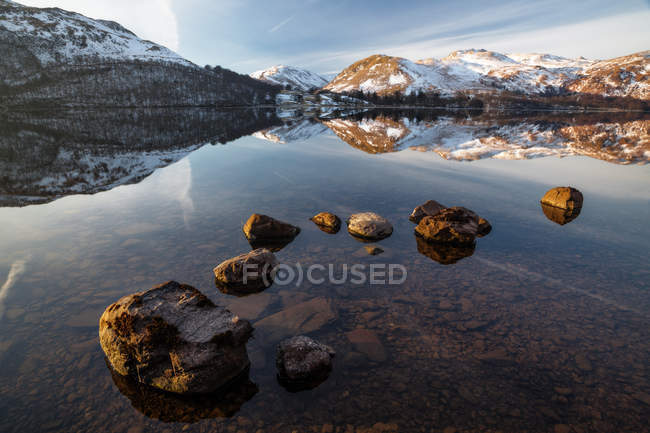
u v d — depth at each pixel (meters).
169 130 42.97
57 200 12.98
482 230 10.55
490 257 8.70
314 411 4.20
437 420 4.05
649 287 7.15
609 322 5.96
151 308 4.74
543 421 4.02
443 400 4.33
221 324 4.87
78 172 17.88
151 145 28.61
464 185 15.83
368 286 7.25
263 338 5.47
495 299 6.74
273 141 32.28
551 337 5.55
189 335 4.62
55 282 7.05
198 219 11.09
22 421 4.03
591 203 13.19
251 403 4.34
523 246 9.40
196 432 3.92
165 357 4.59
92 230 9.95
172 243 9.17
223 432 3.92
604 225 10.91
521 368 4.87
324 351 4.95
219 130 43.66
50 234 9.59
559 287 7.19
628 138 32.41
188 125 51.88
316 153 25.09
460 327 5.84
